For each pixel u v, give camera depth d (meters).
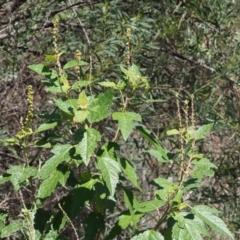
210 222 2.41
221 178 5.48
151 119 5.25
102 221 2.59
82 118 2.37
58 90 2.58
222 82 5.36
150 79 5.09
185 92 5.18
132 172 2.47
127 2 5.02
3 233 2.52
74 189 2.50
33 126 4.83
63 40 4.92
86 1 4.98
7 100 4.93
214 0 5.10
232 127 5.19
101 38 4.79
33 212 2.56
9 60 4.96
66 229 4.66
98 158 2.40
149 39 4.93
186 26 5.12
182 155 2.48
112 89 2.46
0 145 4.79
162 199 2.47
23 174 2.46
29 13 4.98
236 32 5.29
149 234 2.42
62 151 2.41
